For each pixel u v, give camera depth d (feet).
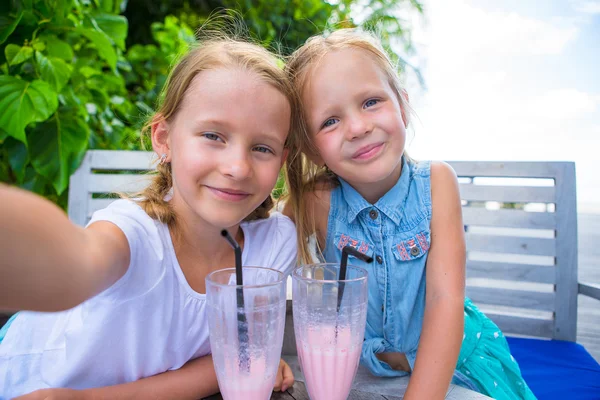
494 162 6.47
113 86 7.68
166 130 3.06
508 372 4.33
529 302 6.35
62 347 3.14
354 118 3.22
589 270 12.86
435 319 3.21
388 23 11.34
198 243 3.14
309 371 2.36
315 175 4.13
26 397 2.29
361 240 3.89
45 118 5.72
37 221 1.28
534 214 6.35
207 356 3.09
